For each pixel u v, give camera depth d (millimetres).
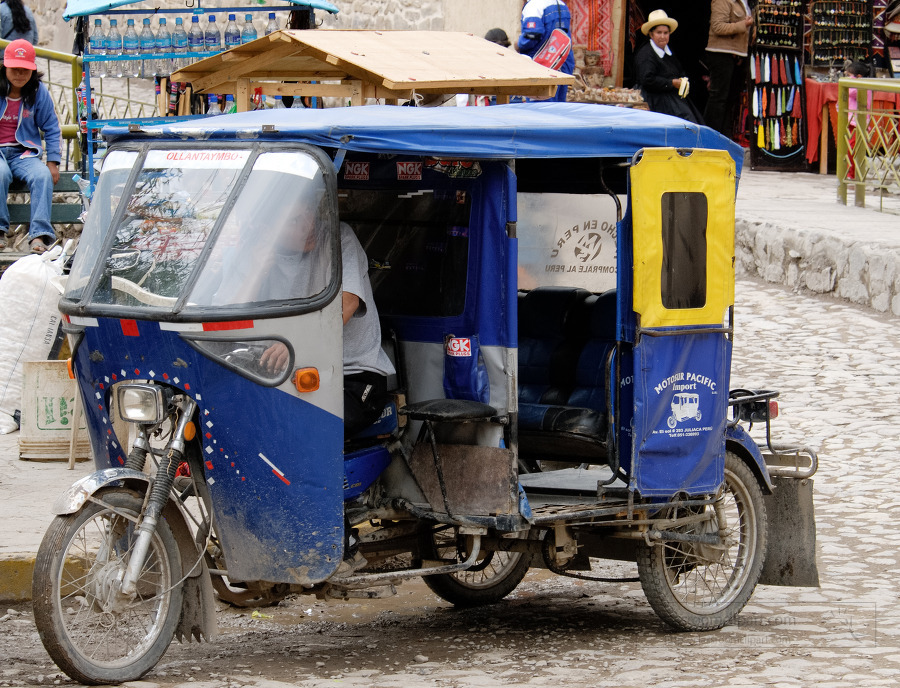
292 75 11727
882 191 20016
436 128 6461
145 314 6156
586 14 22547
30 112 14336
